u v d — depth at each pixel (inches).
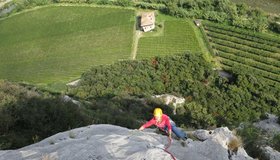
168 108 2278.5
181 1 3863.2
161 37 3563.0
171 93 2736.2
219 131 782.5
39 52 3769.7
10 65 3690.9
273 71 3061.0
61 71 3447.3
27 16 4298.7
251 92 2758.4
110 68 3122.5
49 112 1252.5
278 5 3863.2
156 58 3181.6
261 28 3432.6
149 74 3021.7
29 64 3646.7
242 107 2603.3
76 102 1733.5
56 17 4165.8
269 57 3211.1
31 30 4087.1
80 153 632.4
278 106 2620.6
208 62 3112.7
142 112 2096.5
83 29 3907.5
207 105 2608.3
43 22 4151.1
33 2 4375.0
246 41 3371.1
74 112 1289.4
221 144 737.6
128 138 689.0
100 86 2775.6
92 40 3737.7
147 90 2834.6
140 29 3705.7
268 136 1289.4
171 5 3791.8
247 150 898.7
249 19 3582.7
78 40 3786.9
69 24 4025.6
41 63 3617.1
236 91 2746.1
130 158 576.1
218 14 3646.7
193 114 2272.4
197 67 3043.8
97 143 667.4
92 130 802.2
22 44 3932.1
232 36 3459.6
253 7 3860.7
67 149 657.6
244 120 2336.4
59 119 1233.4
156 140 705.0
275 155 909.2
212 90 2778.1
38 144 753.6
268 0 3941.9
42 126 1177.4
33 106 1278.3
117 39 3656.5
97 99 2368.4
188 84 2832.2
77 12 4151.1
